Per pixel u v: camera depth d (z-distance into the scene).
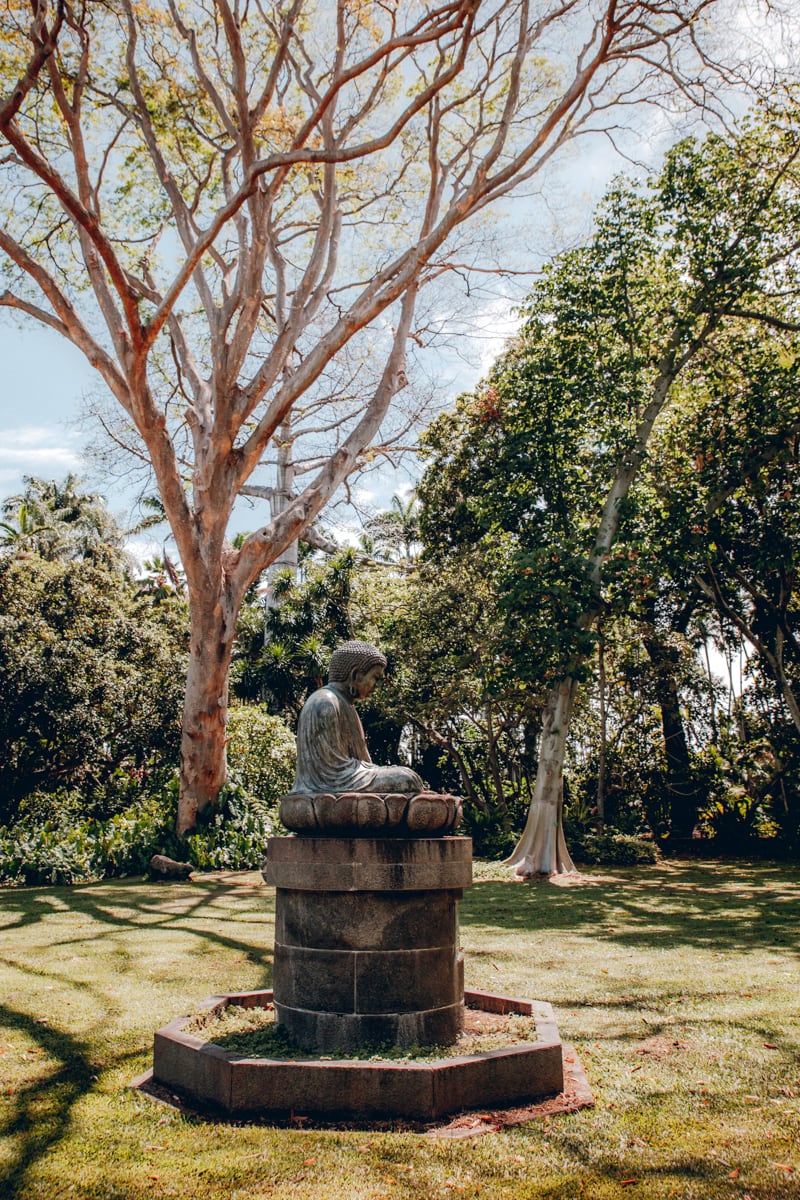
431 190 12.98
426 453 19.61
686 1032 5.18
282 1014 4.50
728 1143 3.60
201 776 14.58
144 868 13.62
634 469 15.87
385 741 22.00
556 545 14.61
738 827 19.98
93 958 7.29
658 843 20.50
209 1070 4.06
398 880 4.34
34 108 13.65
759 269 15.23
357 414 19.62
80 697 16.38
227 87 13.04
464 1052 4.27
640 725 21.36
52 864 12.62
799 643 19.58
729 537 17.02
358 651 5.00
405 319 15.70
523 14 10.82
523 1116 3.89
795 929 8.99
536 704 17.33
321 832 4.47
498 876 14.31
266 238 12.10
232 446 13.33
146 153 14.64
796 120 14.98
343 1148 3.54
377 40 11.72
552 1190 3.21
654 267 16.11
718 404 16.72
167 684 18.05
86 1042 5.03
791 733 20.25
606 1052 4.83
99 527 36.44
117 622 17.84
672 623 20.28
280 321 15.40
